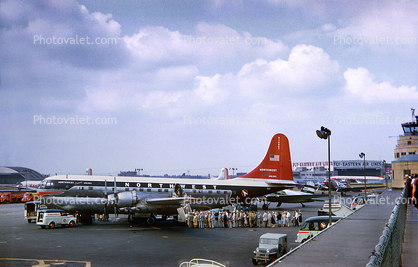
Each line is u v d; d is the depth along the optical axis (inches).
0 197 2817.4
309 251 353.4
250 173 1769.2
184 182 1563.7
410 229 557.9
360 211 759.1
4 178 5905.5
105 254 837.2
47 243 984.9
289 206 2513.5
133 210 1384.1
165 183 1526.8
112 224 1469.0
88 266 716.7
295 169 7554.1
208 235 1159.0
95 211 1432.1
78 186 1425.9
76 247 925.2
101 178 1477.6
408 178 844.0
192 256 821.9
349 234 457.4
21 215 1819.6
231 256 825.5
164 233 1198.9
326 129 916.0
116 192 1401.3
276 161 1814.7
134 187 1475.1
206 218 1370.6
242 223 1408.7
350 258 322.7
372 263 195.8
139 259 785.6
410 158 1769.2
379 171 6555.1
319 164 7126.0
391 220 311.0
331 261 312.0
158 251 877.2
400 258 384.2
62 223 1337.4
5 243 983.0
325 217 864.3
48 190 1392.7
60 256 810.8
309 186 2331.4
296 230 1293.1
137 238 1082.1
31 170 6161.4
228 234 1184.8
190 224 1386.6
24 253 843.4
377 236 440.8
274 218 1411.2
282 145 1835.6
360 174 6633.9
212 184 1608.0
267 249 728.3
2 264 724.7
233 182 1664.6
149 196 1448.1
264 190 1717.5
